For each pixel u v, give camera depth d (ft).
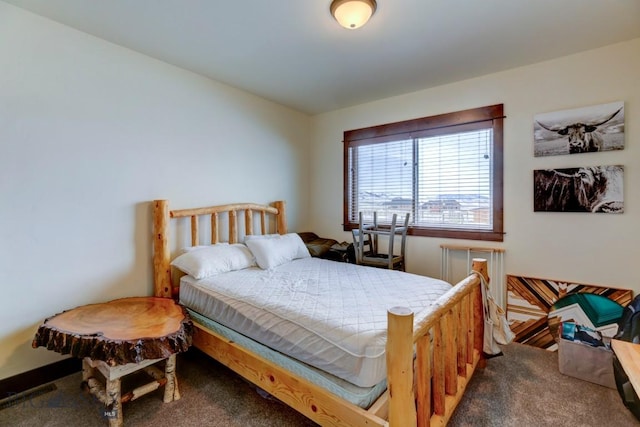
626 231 7.73
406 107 11.19
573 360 6.99
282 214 12.19
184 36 7.48
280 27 7.07
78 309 6.91
